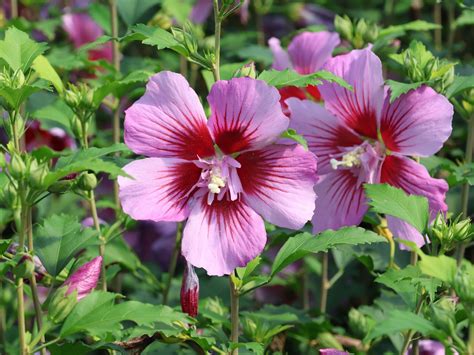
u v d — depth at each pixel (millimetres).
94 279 878
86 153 877
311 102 973
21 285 867
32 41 945
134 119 881
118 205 1129
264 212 888
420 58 983
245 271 896
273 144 890
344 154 959
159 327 902
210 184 882
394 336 1057
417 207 904
